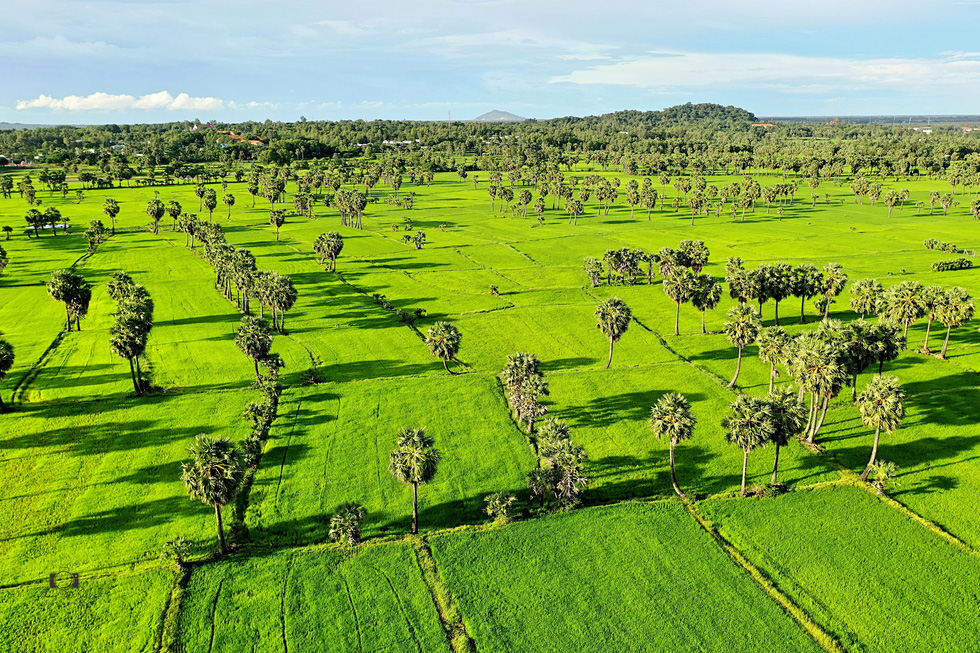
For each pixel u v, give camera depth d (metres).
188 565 62.50
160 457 80.50
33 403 94.19
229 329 127.31
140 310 107.81
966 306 106.12
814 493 73.06
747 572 61.16
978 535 65.75
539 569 61.81
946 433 84.81
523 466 79.50
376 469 78.56
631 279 162.50
